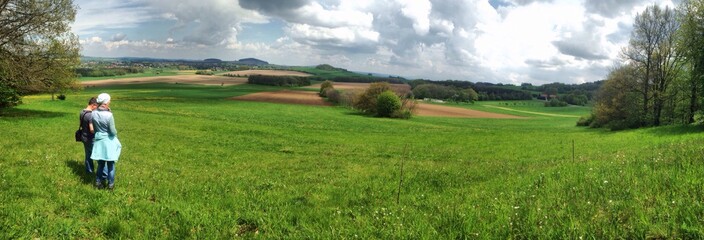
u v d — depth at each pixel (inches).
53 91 1572.3
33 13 1385.3
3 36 1342.3
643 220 211.8
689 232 191.5
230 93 5191.9
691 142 672.4
